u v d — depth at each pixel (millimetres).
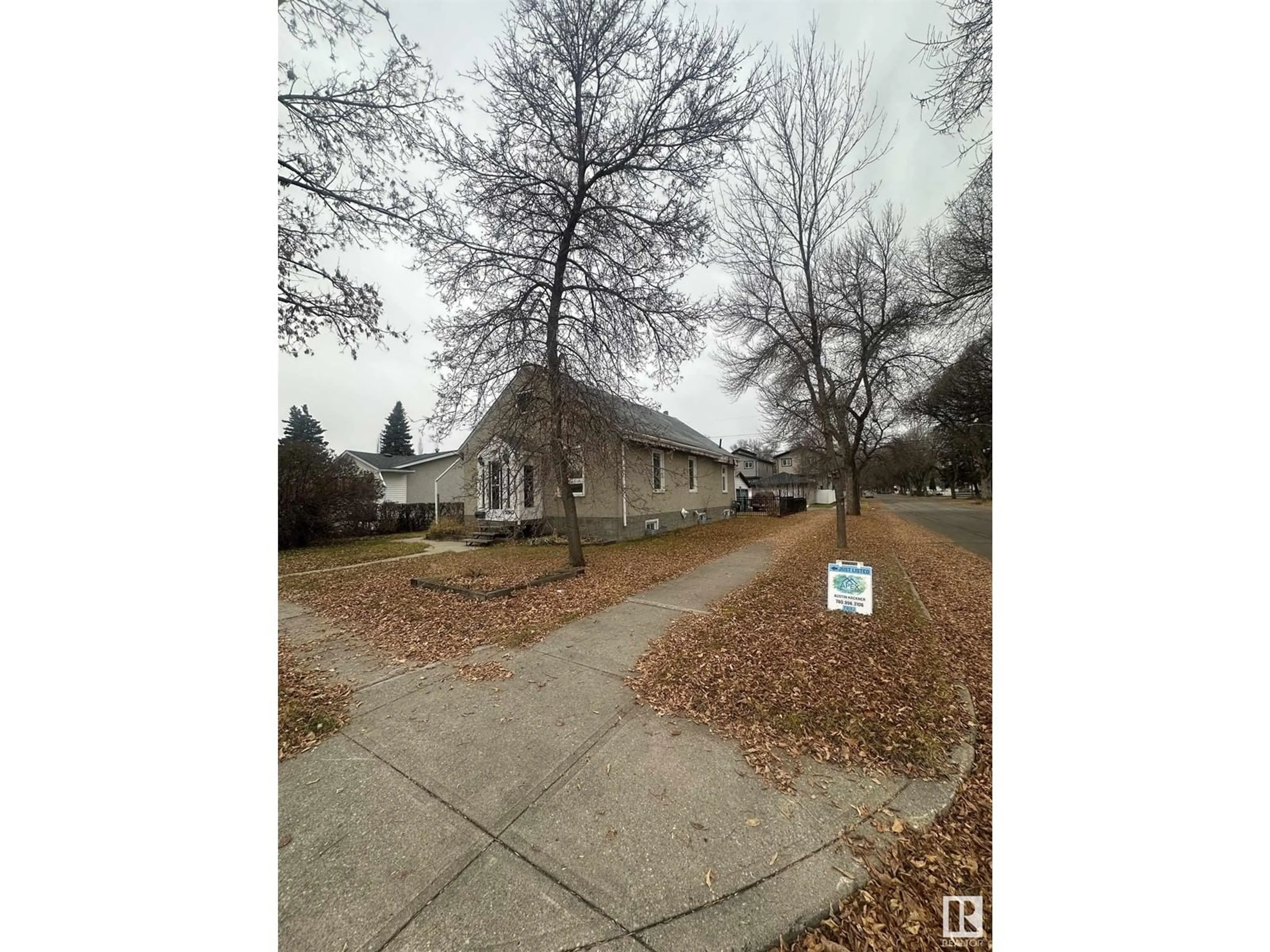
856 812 2195
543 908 1739
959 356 13039
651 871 1880
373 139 5262
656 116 7297
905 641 4316
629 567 8305
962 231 10602
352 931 1669
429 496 23672
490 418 10094
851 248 11375
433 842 2043
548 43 6934
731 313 9789
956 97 5316
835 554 9250
